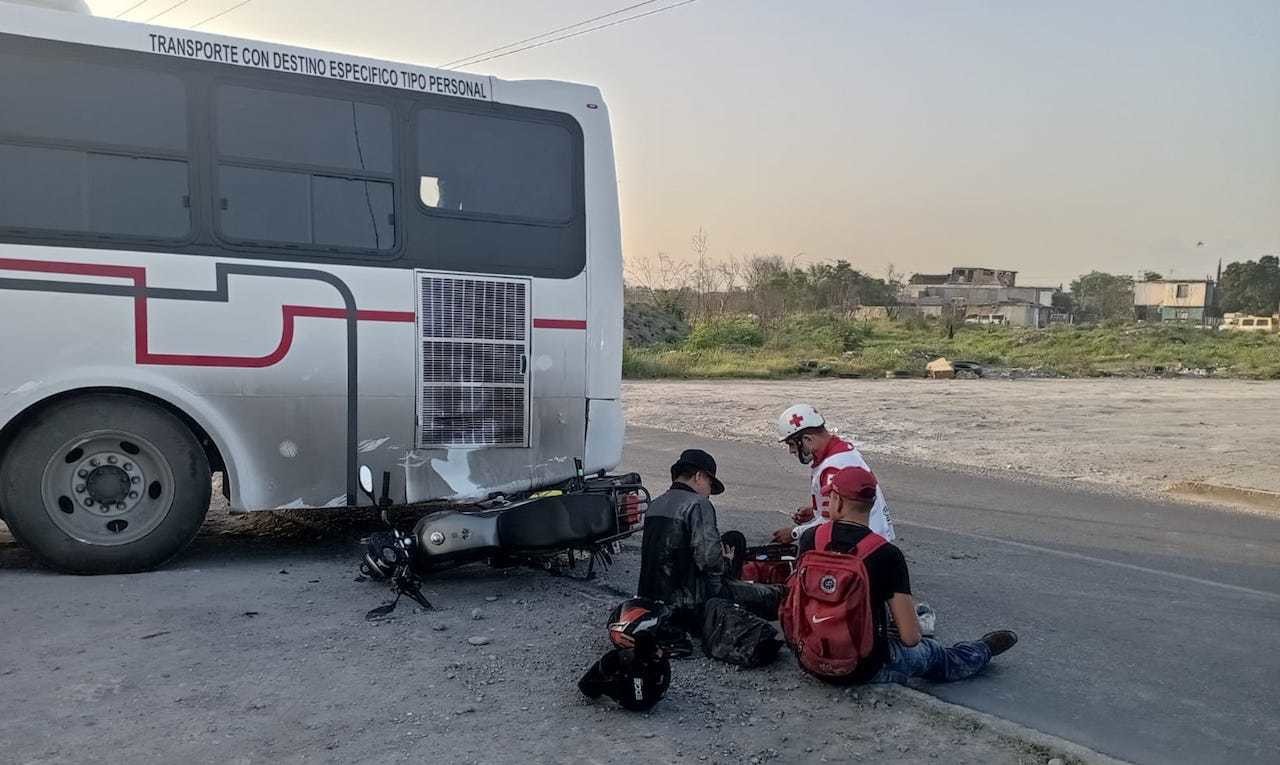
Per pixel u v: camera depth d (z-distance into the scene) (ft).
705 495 18.37
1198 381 120.16
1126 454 50.80
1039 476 44.16
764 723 14.55
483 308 24.54
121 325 21.22
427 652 17.12
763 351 143.02
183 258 21.72
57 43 20.92
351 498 23.25
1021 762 13.53
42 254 20.66
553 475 25.40
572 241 25.64
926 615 18.52
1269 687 17.58
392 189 23.66
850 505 15.81
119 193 21.30
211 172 22.00
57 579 20.99
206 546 24.93
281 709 14.43
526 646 17.62
